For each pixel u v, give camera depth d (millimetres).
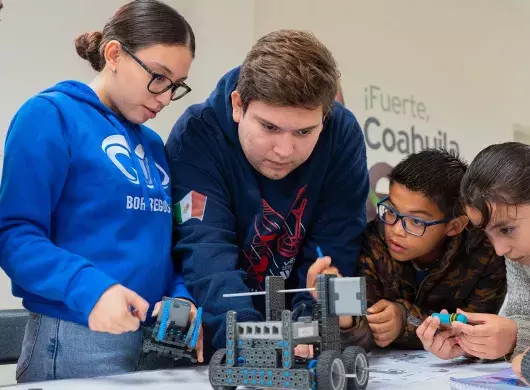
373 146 3123
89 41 1162
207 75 2467
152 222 1071
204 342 1058
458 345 1088
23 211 951
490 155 1004
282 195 1232
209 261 1077
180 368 1021
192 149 1181
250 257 1259
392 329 1239
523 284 1165
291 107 958
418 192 1271
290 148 1011
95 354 992
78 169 1008
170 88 1086
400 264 1375
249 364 749
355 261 1312
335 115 1262
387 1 3307
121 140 1072
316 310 790
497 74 3963
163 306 937
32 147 963
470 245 1321
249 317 1003
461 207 1205
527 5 4082
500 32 4016
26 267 907
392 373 953
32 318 1018
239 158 1188
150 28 1055
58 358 976
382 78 3234
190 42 1111
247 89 1010
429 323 1071
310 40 1009
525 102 4148
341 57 3043
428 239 1291
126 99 1078
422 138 3402
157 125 2344
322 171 1243
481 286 1361
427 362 1111
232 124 1165
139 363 1041
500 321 1063
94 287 868
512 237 991
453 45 3686
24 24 2064
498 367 1029
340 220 1298
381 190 3078
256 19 2688
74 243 1001
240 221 1239
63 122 1012
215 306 1026
